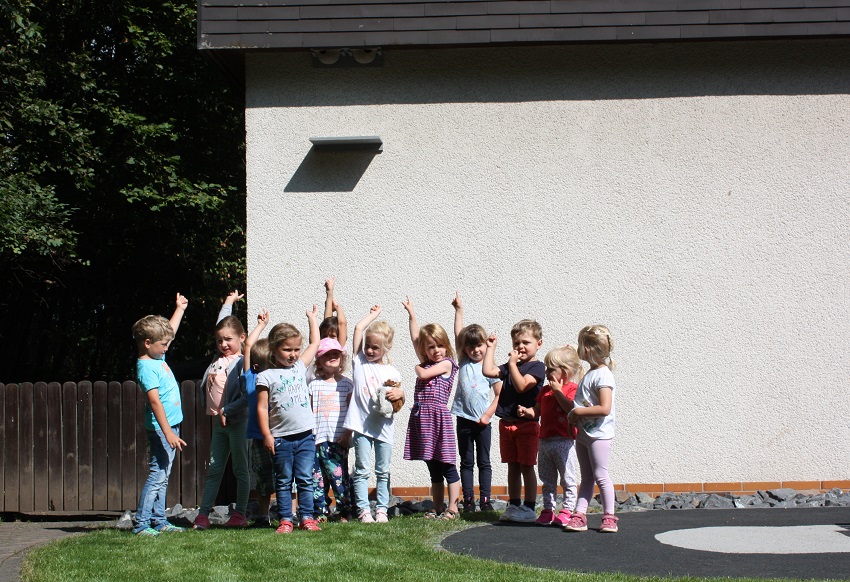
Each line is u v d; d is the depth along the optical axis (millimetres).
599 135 8906
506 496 8602
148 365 6699
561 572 4922
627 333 8773
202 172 18906
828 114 8875
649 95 8914
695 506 8156
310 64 8984
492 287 8820
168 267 19234
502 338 8789
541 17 8719
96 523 8172
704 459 8703
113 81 17188
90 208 17219
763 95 8891
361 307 8852
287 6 8797
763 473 8695
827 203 8844
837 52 8898
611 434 6465
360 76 8977
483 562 5199
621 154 8891
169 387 6812
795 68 8898
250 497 8570
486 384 7535
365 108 8961
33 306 19156
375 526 6641
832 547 5785
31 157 15133
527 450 6938
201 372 15414
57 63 15836
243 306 20500
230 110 19094
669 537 6191
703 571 5035
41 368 21297
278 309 8852
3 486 8797
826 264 8805
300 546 5707
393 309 8828
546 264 8828
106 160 16781
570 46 8922
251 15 8781
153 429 6723
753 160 8859
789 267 8805
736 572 5000
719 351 8758
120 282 19562
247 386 7016
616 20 8703
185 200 16797
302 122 8961
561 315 8797
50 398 8852
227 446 7277
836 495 8422
